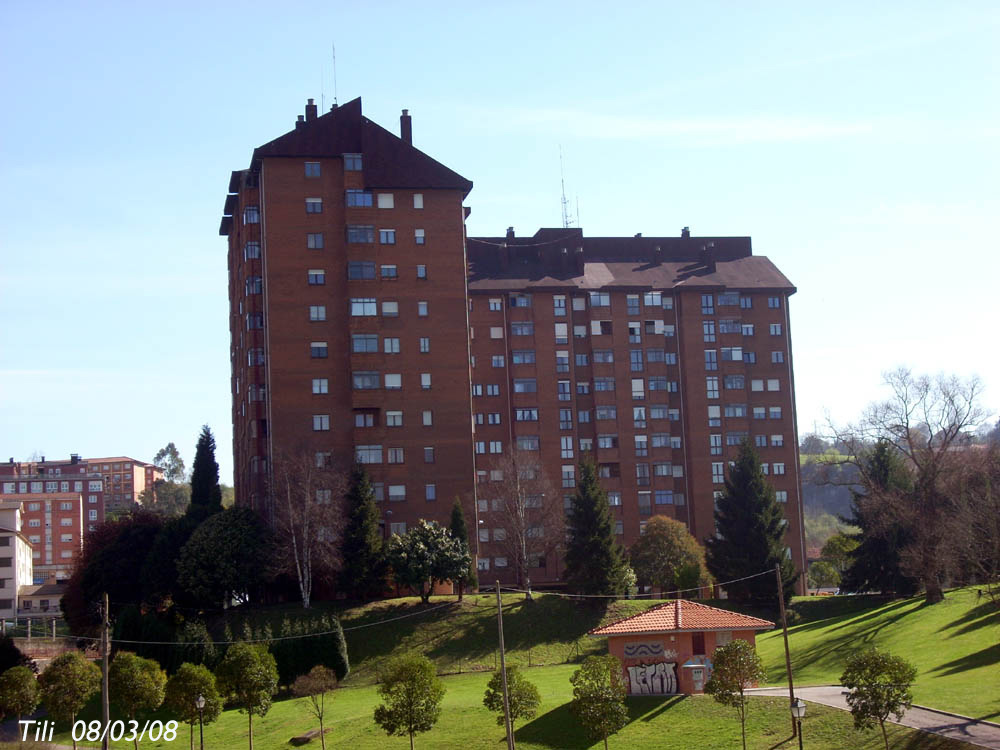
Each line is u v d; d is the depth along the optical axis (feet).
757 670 209.97
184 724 279.90
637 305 491.72
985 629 270.67
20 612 575.79
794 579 388.16
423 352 412.57
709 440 489.26
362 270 411.34
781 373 504.43
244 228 417.49
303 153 414.62
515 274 489.67
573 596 366.22
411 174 419.95
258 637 314.55
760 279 510.99
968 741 185.68
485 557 454.40
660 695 238.89
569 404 478.59
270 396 401.70
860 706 188.44
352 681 317.63
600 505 375.45
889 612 334.03
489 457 469.98
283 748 245.45
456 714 252.62
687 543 419.33
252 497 401.49
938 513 334.24
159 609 370.32
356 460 402.93
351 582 362.12
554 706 244.83
